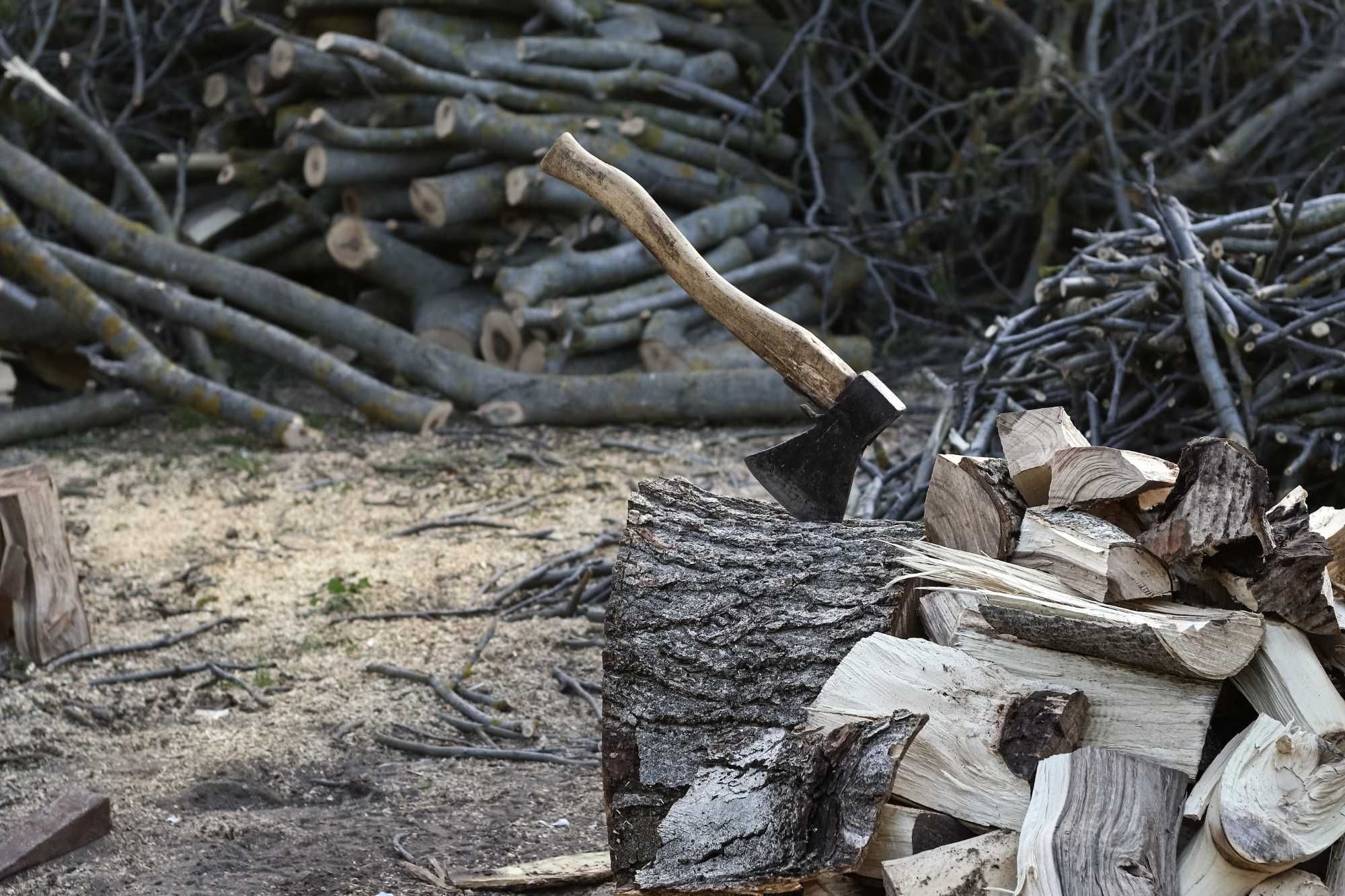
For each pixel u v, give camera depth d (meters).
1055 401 6.00
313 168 9.45
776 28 11.15
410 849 3.77
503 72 9.44
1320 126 10.45
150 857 3.73
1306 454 5.22
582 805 4.07
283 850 3.77
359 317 9.19
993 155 10.95
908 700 2.73
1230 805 2.41
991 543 2.99
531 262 9.52
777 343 3.38
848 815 2.57
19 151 9.35
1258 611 2.63
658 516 3.22
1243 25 11.14
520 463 8.12
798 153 11.28
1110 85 10.74
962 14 11.52
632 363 9.51
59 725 4.71
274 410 8.44
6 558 5.12
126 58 11.18
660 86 9.77
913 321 11.09
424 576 6.19
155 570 6.32
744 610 3.02
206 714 4.83
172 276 9.23
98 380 9.44
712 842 2.70
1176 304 5.70
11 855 3.63
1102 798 2.48
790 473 3.33
